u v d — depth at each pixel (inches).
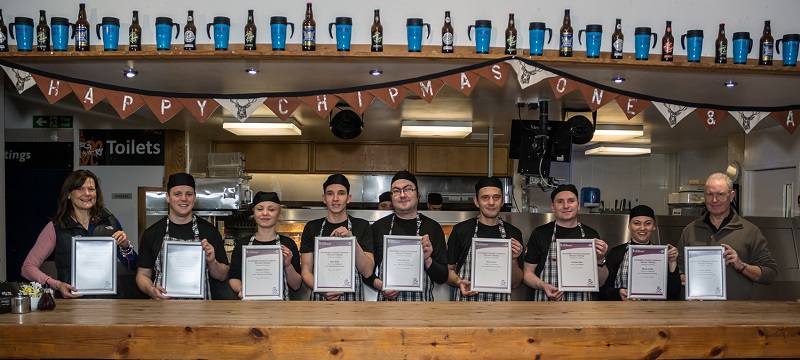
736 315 89.5
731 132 236.1
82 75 144.9
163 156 231.6
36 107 228.8
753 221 187.5
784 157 209.9
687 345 81.0
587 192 252.5
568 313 90.0
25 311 88.0
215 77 146.6
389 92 133.2
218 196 207.3
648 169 311.4
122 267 134.2
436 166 282.2
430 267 124.0
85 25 125.3
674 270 119.3
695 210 230.8
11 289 90.5
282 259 113.8
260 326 78.2
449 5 130.0
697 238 131.9
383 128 238.2
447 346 78.1
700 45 129.4
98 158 230.7
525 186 204.1
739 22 133.9
